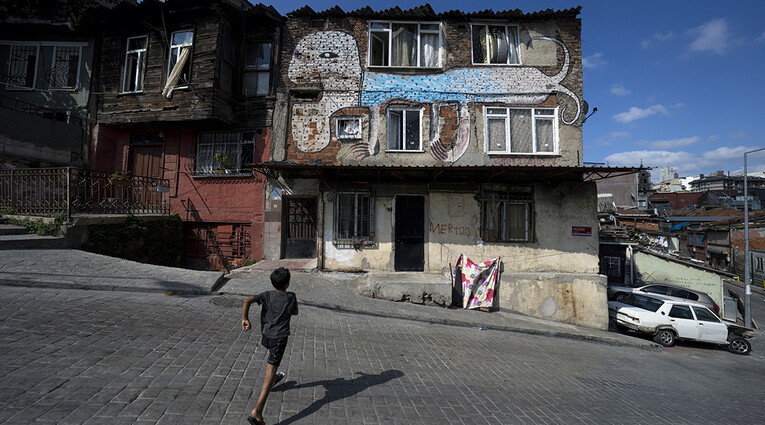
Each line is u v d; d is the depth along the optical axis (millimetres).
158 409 3404
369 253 10758
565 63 11664
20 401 3244
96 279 7242
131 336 5047
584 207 11086
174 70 11234
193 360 4559
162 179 11766
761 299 25500
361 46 11570
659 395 6059
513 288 10711
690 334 12836
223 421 3352
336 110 11383
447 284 9766
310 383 4410
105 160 12312
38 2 12133
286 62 11562
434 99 11477
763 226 30016
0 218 9352
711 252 33438
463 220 10875
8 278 6590
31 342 4449
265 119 11617
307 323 6988
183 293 7488
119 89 12039
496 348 7270
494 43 11812
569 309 10719
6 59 12781
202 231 12055
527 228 11133
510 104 11500
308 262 11078
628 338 10367
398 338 6941
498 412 4316
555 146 11492
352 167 9297
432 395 4559
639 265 18703
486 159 11289
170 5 11258
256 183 11547
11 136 10453
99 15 11992
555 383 5715
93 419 3133
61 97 12523
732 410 5988
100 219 9516
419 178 10930
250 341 5457
